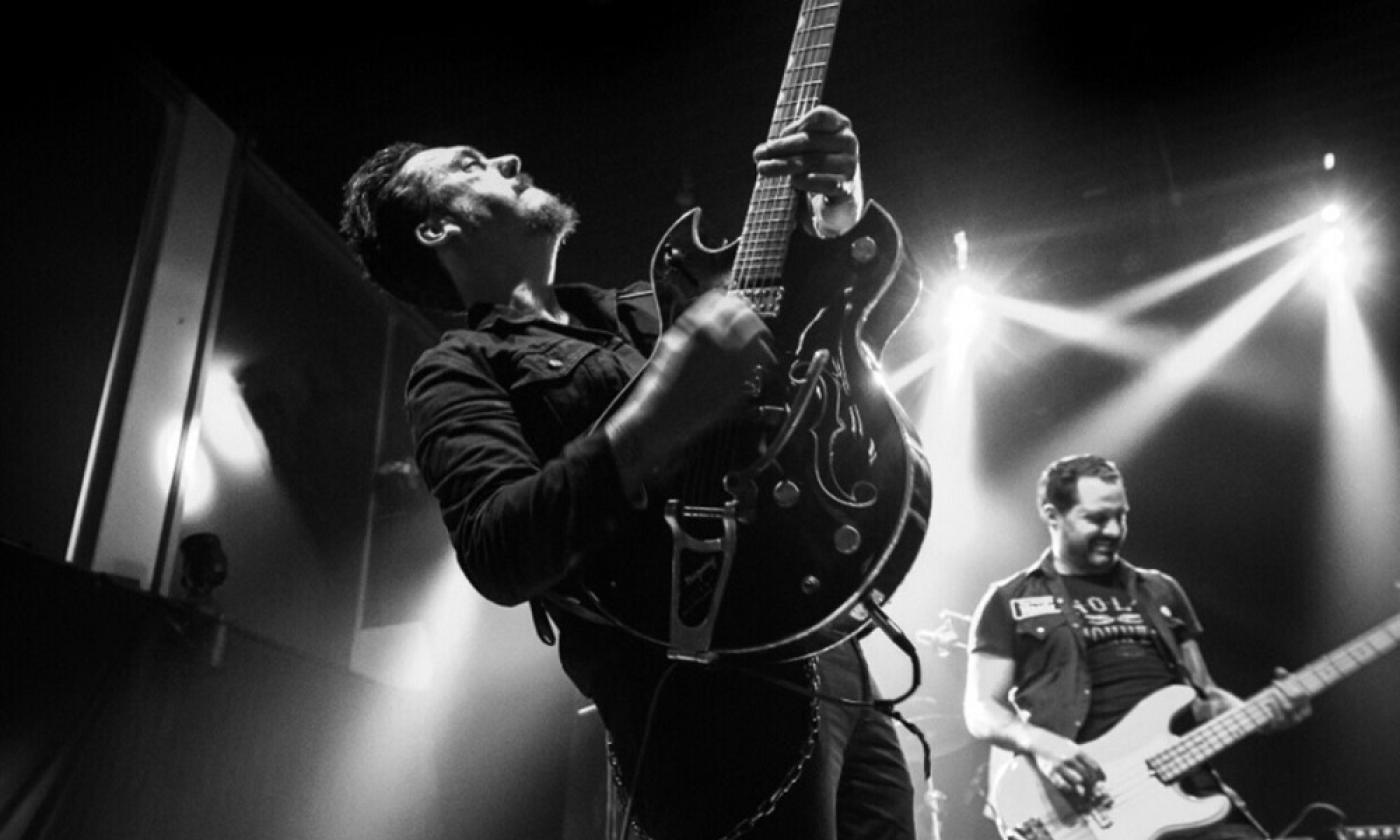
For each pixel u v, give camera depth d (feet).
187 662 13.84
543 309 5.66
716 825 4.21
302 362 20.54
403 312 23.72
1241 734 10.52
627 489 3.69
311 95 19.85
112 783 12.55
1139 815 10.21
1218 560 25.76
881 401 4.24
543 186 22.15
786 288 4.45
